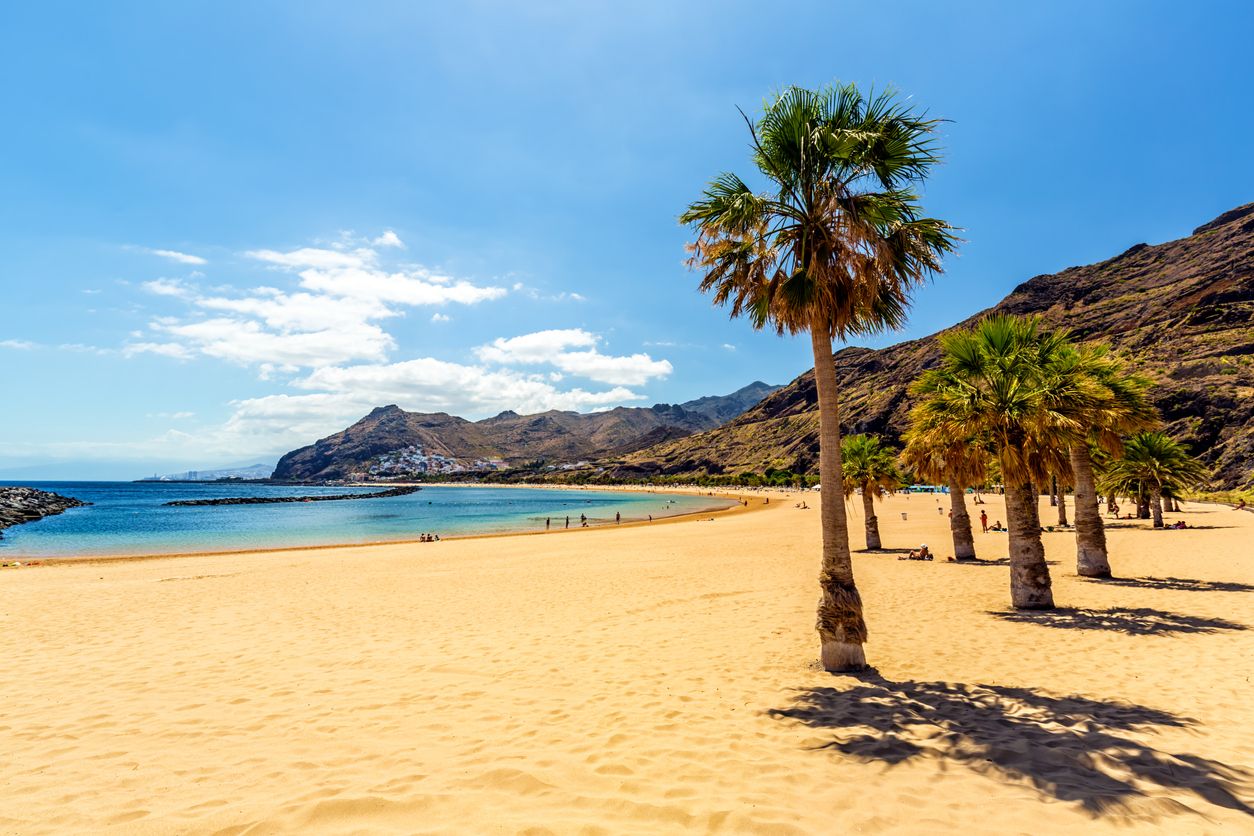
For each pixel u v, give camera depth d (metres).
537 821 4.17
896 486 25.91
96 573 22.55
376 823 4.18
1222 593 13.16
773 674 8.34
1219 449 77.31
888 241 8.16
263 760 5.45
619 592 16.20
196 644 10.54
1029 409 12.30
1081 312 158.88
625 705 7.09
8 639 10.97
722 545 30.66
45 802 4.60
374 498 150.25
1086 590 14.34
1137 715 6.32
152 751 5.71
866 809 4.36
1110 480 35.69
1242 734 5.73
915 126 8.14
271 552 33.12
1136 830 4.00
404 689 7.84
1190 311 120.31
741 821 4.17
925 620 11.72
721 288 9.50
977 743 5.62
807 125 8.11
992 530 34.69
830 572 8.58
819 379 8.77
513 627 11.92
